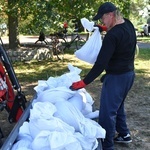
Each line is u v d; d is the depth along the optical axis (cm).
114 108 361
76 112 293
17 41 1206
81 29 2336
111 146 370
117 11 345
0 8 1002
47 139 243
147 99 666
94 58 364
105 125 362
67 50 1470
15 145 249
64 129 261
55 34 1387
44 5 880
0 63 405
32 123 264
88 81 332
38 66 1073
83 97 340
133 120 537
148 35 2870
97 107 601
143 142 448
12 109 416
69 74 366
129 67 361
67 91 324
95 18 345
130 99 664
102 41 348
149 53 1485
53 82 361
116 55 351
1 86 400
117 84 357
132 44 355
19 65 1088
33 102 327
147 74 945
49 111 274
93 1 989
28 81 841
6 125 513
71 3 971
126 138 428
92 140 268
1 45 404
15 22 1184
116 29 338
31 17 1089
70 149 242
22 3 917
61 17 982
